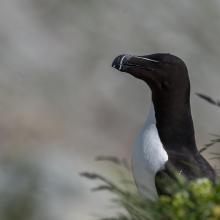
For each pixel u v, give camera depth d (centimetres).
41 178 1412
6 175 1402
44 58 2356
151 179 807
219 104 745
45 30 2409
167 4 2325
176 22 2309
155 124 838
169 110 837
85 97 2284
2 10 2427
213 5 2292
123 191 653
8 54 2334
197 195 606
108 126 2220
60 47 2384
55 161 1498
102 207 1341
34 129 2097
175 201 606
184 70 843
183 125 838
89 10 2392
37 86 2286
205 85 2236
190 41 2281
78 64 2344
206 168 804
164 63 840
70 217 1334
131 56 848
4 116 2134
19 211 1342
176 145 830
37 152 1614
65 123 2169
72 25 2402
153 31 2322
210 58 2273
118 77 2327
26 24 2411
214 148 1725
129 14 2362
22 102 2209
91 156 2042
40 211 1344
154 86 844
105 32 2367
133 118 2253
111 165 1464
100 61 2352
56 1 2422
